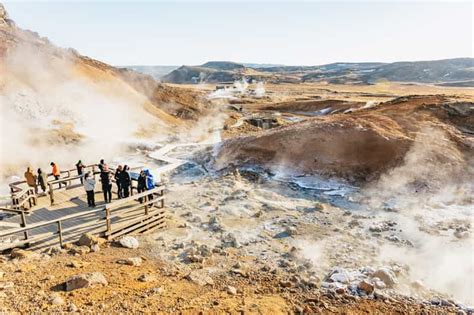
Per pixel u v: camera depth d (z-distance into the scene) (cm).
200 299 854
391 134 2148
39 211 1319
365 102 5397
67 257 1022
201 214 1537
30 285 837
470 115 2375
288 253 1185
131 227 1247
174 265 1055
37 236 1052
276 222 1460
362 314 861
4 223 1145
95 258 1039
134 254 1109
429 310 887
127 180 1430
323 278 1030
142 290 866
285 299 907
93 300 793
